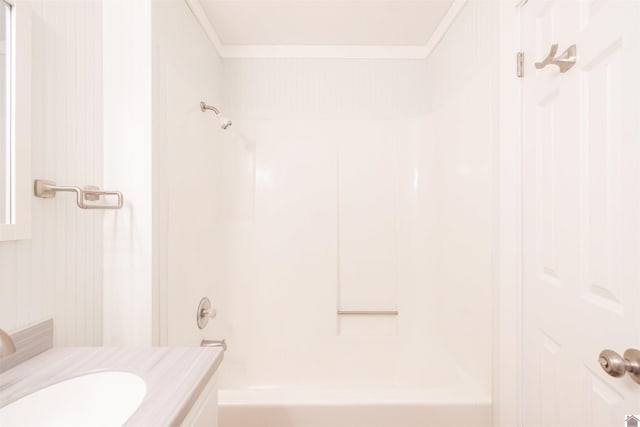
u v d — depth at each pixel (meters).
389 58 2.10
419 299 2.02
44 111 0.91
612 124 0.74
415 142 2.07
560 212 0.93
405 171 2.08
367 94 2.11
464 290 1.51
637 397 0.67
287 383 2.02
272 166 2.08
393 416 1.20
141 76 1.14
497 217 1.25
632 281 0.69
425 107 2.10
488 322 1.30
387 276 2.08
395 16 1.79
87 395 0.70
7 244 0.80
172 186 1.30
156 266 1.18
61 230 0.97
